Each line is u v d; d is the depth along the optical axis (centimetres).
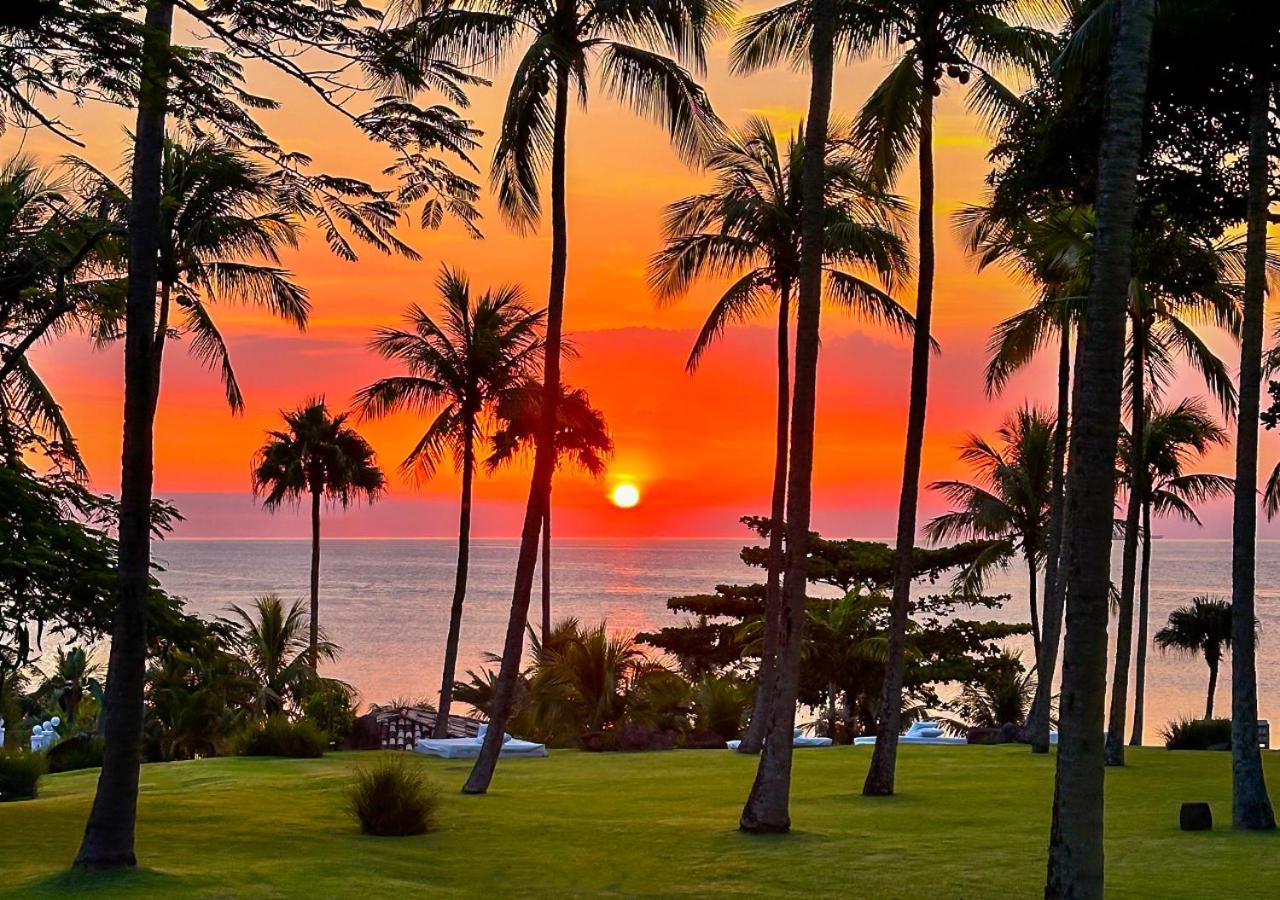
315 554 5175
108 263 2042
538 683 3641
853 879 1427
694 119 2209
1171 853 1509
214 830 1777
